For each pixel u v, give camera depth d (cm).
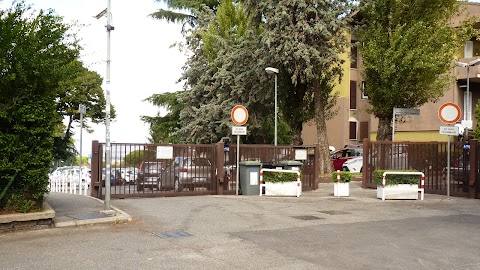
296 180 1566
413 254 732
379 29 2244
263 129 2798
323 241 823
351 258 705
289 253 734
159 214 1112
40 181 953
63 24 998
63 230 916
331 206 1299
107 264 669
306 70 2161
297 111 2669
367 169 1881
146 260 691
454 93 3044
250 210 1196
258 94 2603
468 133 2762
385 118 2355
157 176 1511
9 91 930
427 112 3147
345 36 2262
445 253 741
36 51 950
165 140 3872
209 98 3081
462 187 1558
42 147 973
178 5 3547
